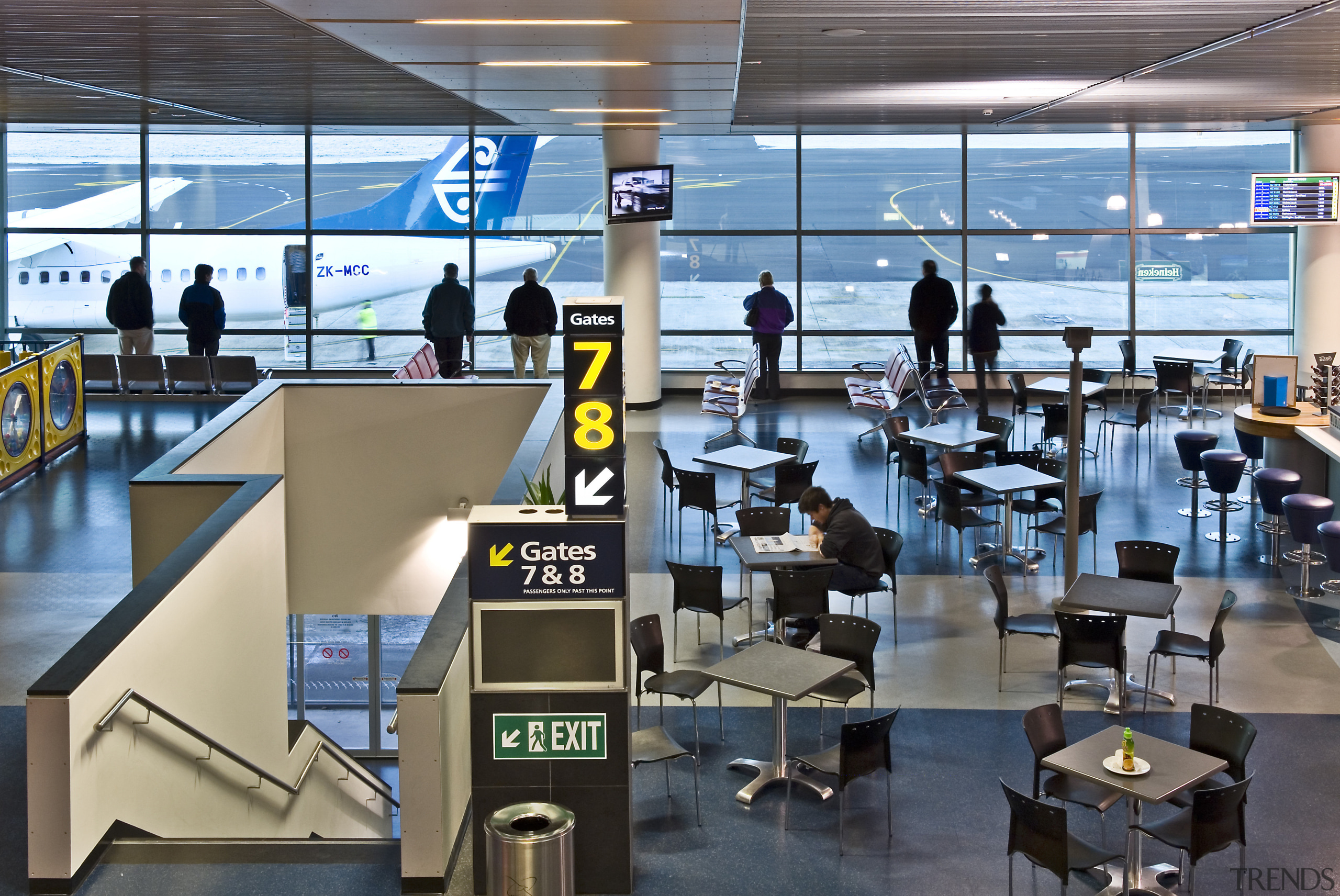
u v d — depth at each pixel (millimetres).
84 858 5504
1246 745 6008
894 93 12047
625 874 5828
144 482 8070
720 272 17875
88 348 18125
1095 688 8156
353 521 11914
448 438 11750
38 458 12875
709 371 17953
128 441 13961
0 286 17938
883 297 17891
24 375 12555
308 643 13016
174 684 6512
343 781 9789
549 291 17016
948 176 17625
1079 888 5859
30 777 5316
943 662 8594
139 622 6023
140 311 16125
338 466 11805
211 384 15875
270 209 17812
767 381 17234
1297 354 17062
